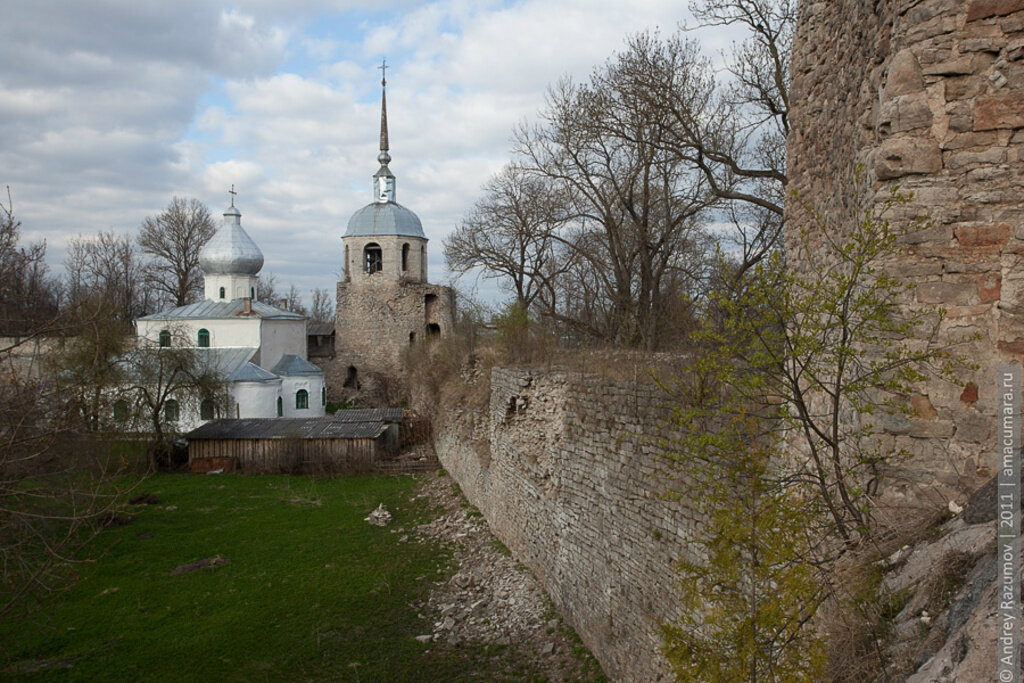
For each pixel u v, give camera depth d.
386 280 58.50
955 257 5.49
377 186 60.16
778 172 20.48
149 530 23.98
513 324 22.28
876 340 5.44
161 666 14.08
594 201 24.98
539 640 12.95
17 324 14.42
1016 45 5.29
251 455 34.78
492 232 32.62
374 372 57.69
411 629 15.16
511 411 17.69
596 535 11.70
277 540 22.50
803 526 5.23
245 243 57.34
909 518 5.48
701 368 6.32
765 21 21.00
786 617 4.68
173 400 37.69
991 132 5.40
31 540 13.15
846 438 6.14
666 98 21.86
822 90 7.68
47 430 12.29
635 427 10.30
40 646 15.09
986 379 5.39
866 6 6.35
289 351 56.19
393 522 24.06
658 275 22.98
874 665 4.39
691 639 5.20
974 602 3.91
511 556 17.20
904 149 5.57
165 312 54.50
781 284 6.10
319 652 14.35
